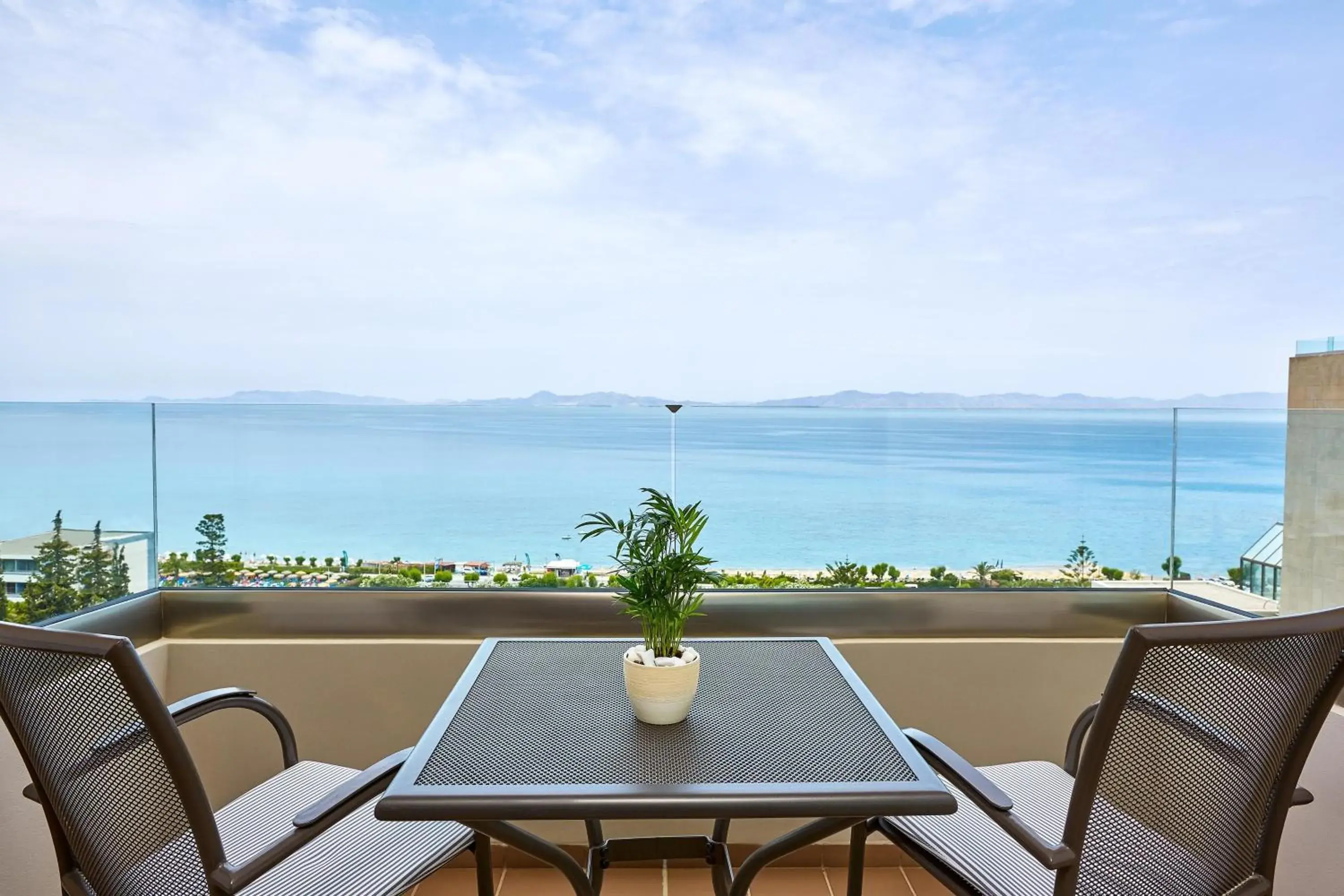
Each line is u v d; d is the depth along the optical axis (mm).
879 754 1250
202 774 2191
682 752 1251
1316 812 1849
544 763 1209
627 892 2166
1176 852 1211
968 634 2377
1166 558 2359
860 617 2373
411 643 2240
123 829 1180
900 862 2289
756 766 1203
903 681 2271
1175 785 1179
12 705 1176
